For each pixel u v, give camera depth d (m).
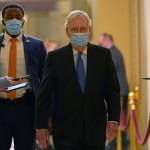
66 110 8.52
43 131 8.62
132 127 14.94
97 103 8.56
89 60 8.60
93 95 8.53
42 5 25.02
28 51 9.69
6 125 9.54
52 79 8.59
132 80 18.55
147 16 14.94
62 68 8.56
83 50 8.66
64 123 8.54
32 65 9.67
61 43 24.92
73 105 8.49
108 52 8.73
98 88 8.55
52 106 8.96
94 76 8.56
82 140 8.54
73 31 8.58
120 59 17.34
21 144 9.64
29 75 9.38
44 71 8.69
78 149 8.59
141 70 16.05
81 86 8.55
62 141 8.53
